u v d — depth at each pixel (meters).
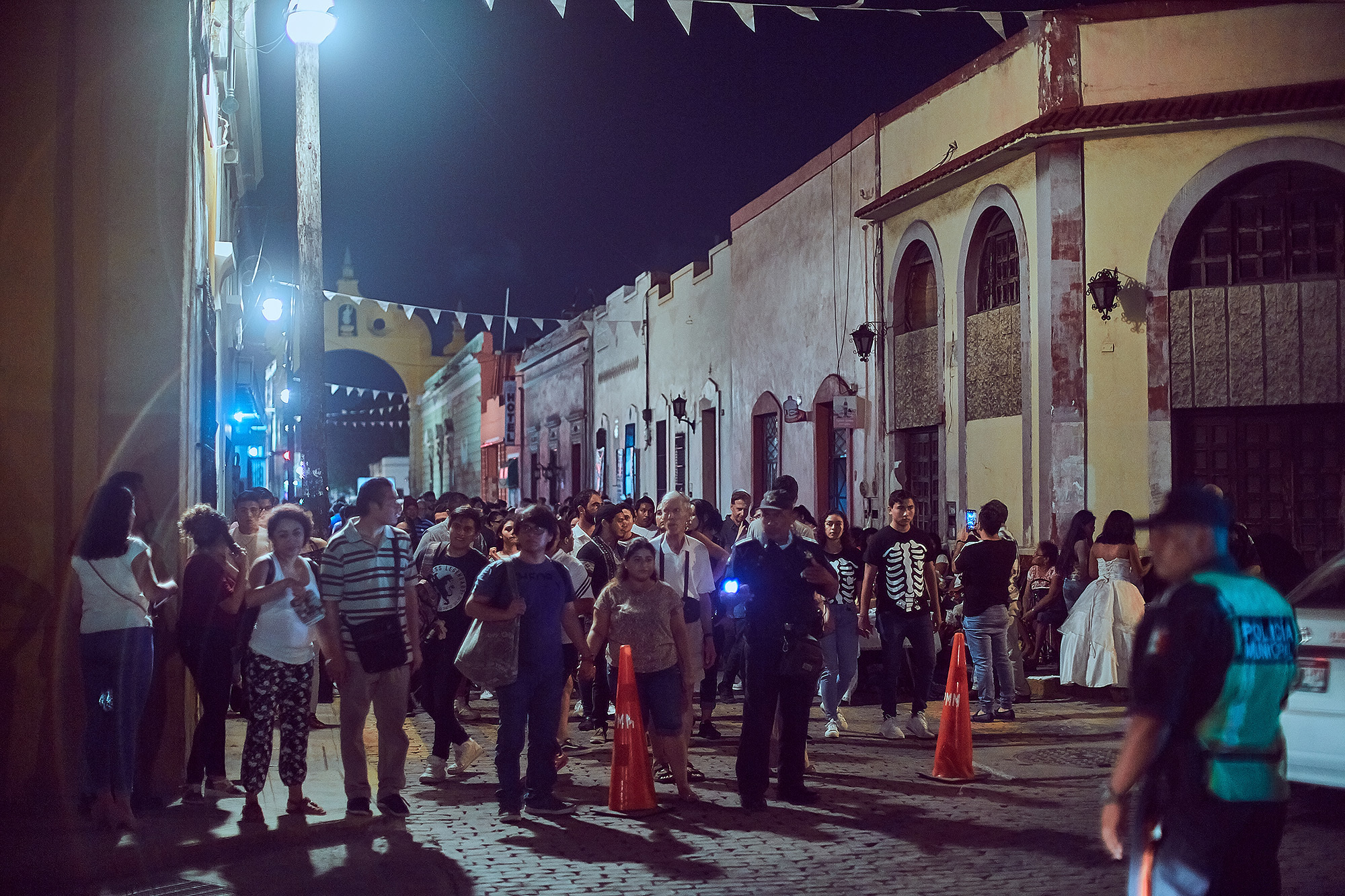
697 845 6.98
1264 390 14.06
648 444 31.64
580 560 10.79
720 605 11.61
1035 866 6.40
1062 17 14.97
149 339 8.47
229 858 6.83
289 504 7.77
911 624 10.62
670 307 29.97
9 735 7.93
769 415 23.81
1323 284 13.77
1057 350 14.82
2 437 8.23
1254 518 14.27
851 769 9.21
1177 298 14.49
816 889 6.05
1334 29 13.99
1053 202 14.88
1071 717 11.50
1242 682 3.58
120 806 7.23
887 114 18.91
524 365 47.69
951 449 17.22
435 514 17.02
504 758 7.70
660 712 8.21
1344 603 7.21
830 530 10.83
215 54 12.26
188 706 8.83
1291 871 6.16
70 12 8.43
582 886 6.15
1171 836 3.60
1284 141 13.84
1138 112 14.32
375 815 7.71
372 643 7.57
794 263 22.39
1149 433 14.49
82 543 7.39
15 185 8.34
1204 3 14.48
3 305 8.28
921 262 18.56
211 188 12.80
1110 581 12.38
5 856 6.64
